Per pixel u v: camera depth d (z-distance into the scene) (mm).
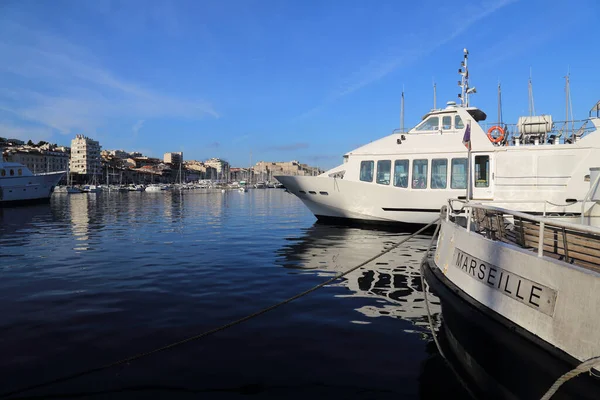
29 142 195125
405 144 20328
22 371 5473
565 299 3627
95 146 181750
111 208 46281
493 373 4520
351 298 9078
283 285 10305
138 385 5082
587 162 16469
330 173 24016
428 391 4926
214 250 16031
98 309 8258
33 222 28906
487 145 18328
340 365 5641
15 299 9016
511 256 4441
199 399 4742
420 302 8766
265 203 58438
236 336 6730
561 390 3438
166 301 8844
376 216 21328
